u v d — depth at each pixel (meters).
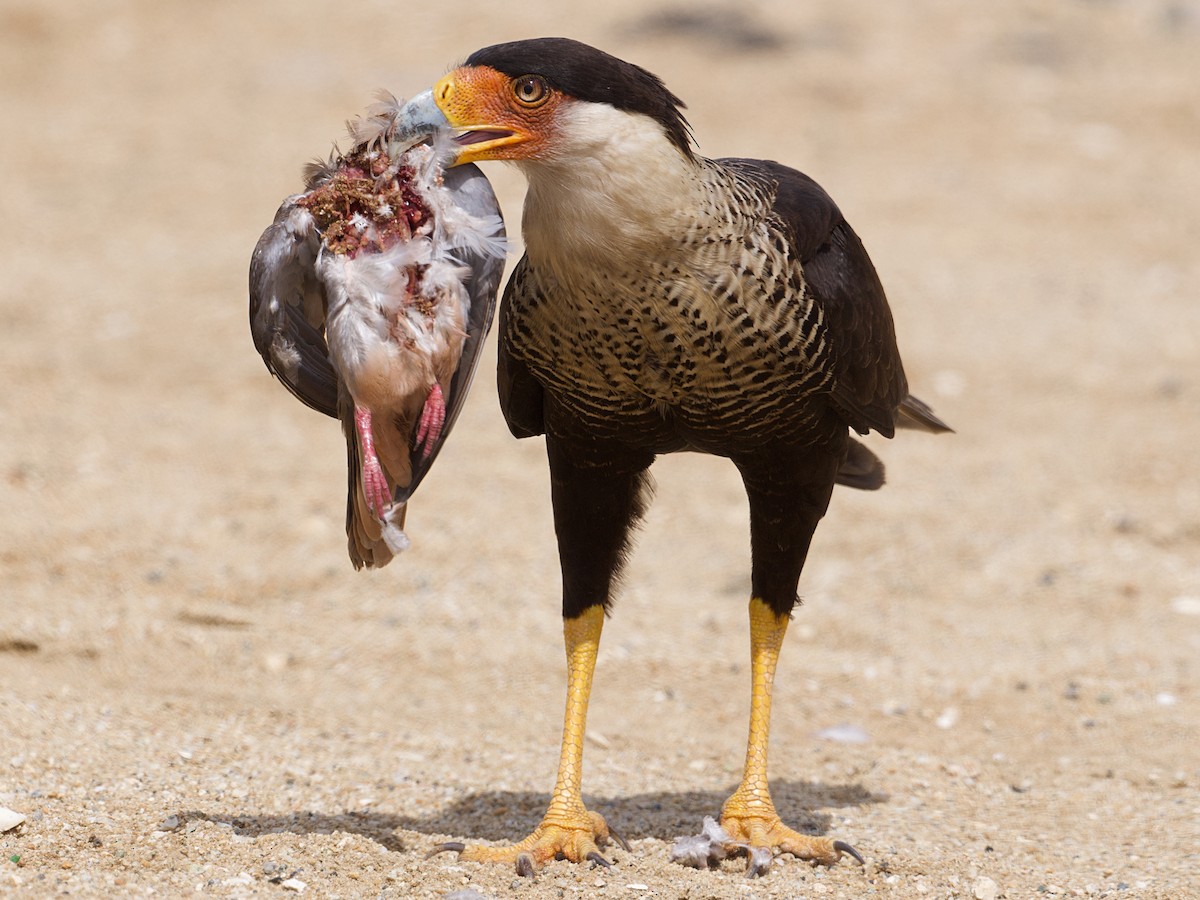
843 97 28.06
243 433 15.84
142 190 23.78
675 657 11.58
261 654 11.34
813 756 10.05
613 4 31.53
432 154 6.92
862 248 8.34
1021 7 32.75
